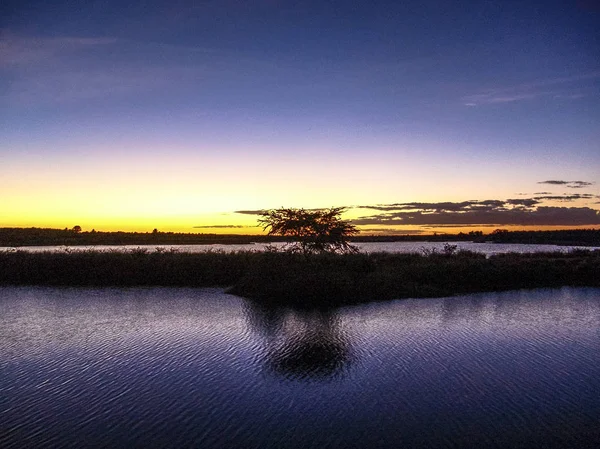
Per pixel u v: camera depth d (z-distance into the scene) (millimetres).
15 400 11336
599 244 113062
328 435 9500
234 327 19297
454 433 9562
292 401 11289
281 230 31828
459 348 15930
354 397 11555
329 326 19406
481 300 26016
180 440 9250
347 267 31578
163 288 30875
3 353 15477
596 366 13977
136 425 9930
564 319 20781
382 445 9062
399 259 38500
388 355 15125
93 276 33844
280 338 17391
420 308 23531
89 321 20531
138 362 14461
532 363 14250
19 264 34531
